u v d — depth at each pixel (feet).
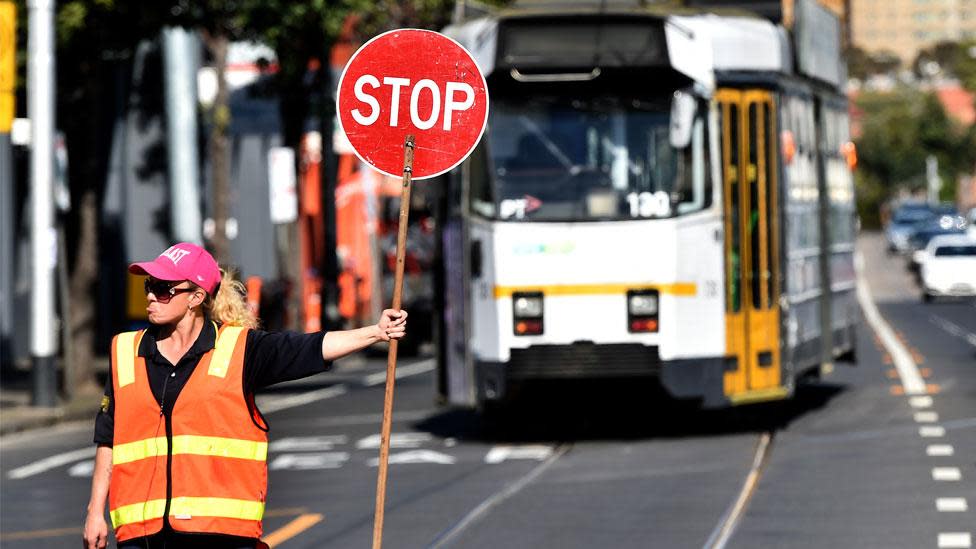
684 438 160.66
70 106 233.14
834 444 152.25
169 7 222.48
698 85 152.35
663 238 151.33
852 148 204.44
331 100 306.35
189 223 256.73
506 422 179.42
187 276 60.49
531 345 151.84
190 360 60.64
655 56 151.53
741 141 156.46
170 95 256.32
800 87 172.65
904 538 104.12
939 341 301.22
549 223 152.25
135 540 60.08
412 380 261.85
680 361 151.33
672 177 152.35
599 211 152.05
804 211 172.14
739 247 156.25
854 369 236.84
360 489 132.87
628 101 152.76
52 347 210.18
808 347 173.06
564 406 178.91
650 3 165.58
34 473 153.58
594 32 152.35
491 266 153.17
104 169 336.70
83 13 215.72
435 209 164.14
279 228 358.43
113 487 60.64
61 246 224.74
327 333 61.00
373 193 341.41
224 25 228.43
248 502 60.54
